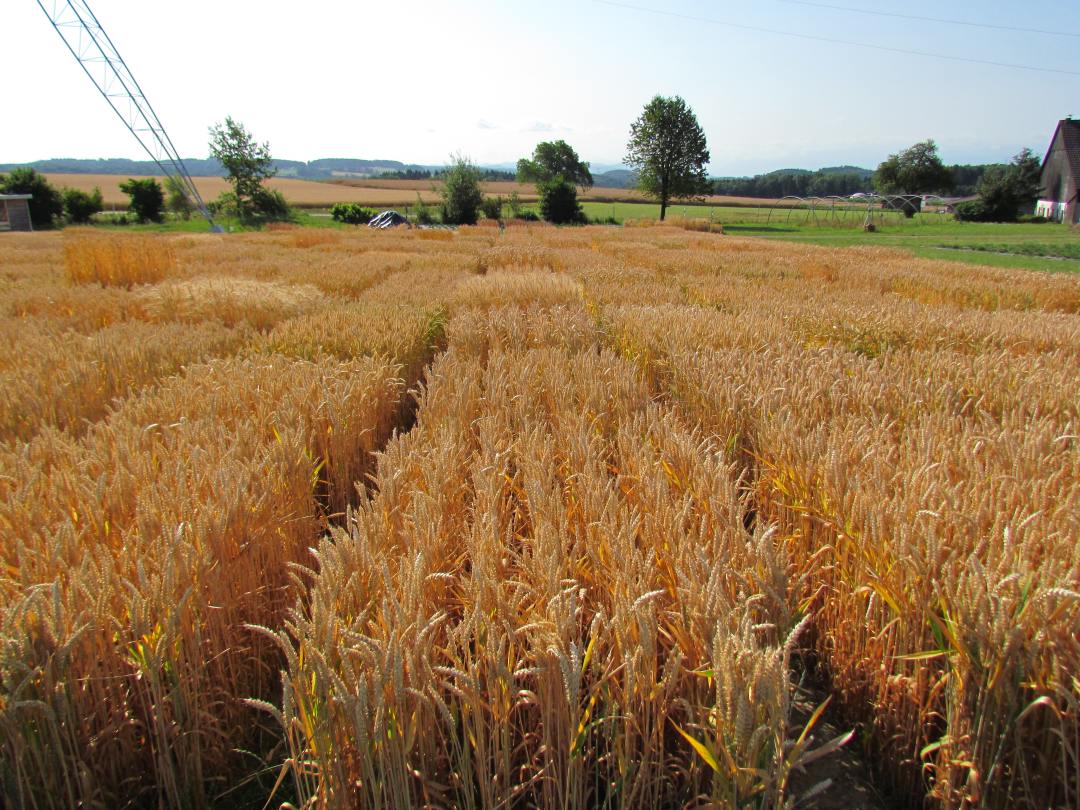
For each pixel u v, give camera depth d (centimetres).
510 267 1748
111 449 321
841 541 281
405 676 185
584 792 204
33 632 194
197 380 495
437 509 280
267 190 6338
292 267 1585
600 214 8519
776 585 227
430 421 448
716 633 179
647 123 7656
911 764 234
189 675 224
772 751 173
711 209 8850
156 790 229
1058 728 195
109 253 1261
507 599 224
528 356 621
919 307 1012
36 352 557
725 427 443
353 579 215
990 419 407
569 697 175
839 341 769
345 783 185
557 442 397
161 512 260
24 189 5356
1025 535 233
